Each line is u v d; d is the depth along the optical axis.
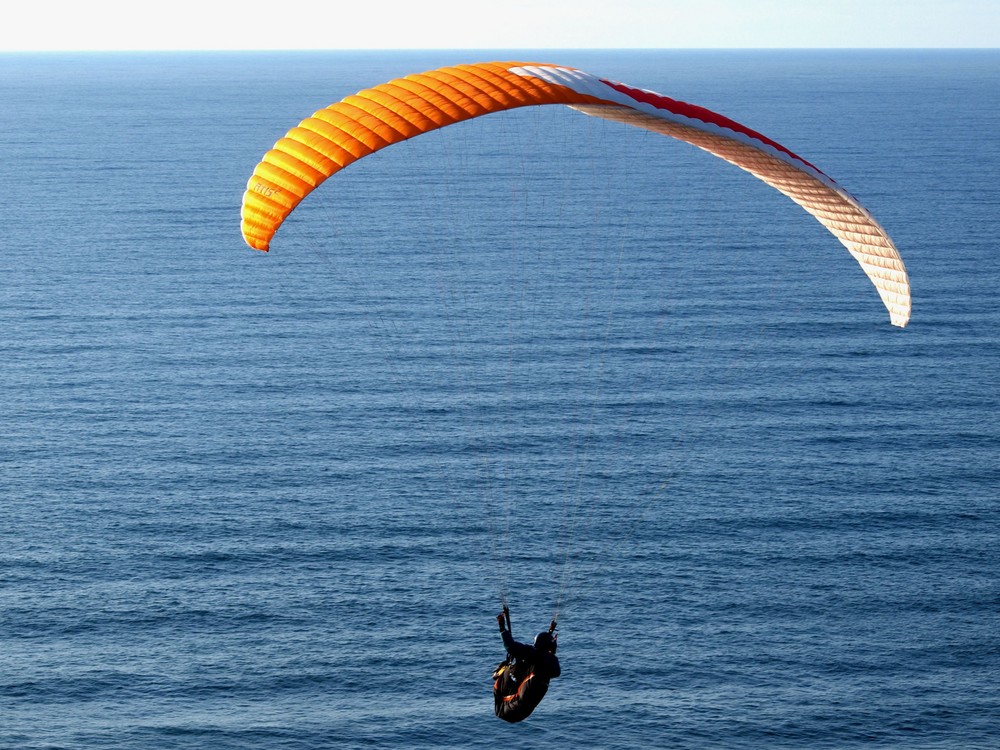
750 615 40.31
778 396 66.81
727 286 96.38
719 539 46.56
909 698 35.53
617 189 155.12
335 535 46.31
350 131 14.93
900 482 53.50
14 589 41.16
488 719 34.00
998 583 43.12
